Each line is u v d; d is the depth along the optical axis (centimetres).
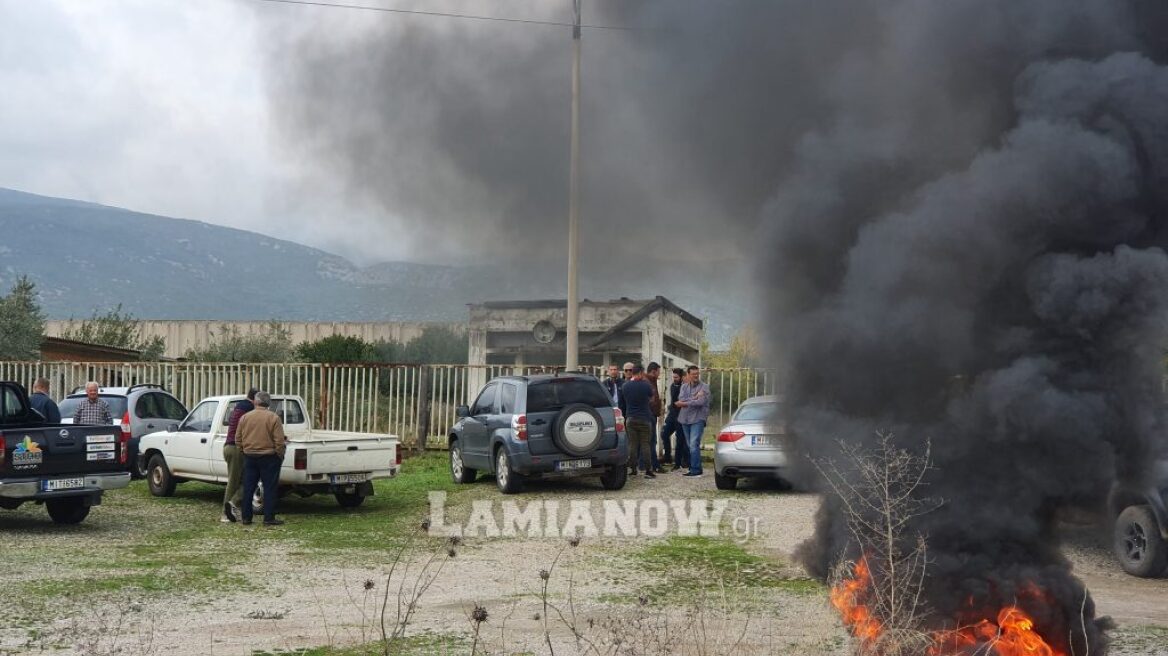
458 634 729
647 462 1723
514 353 2669
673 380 1841
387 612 802
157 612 797
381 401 2095
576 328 1738
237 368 2133
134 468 1838
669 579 931
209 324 4578
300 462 1383
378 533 1223
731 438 1525
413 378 2095
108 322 3434
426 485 1661
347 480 1416
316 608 815
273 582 921
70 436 1245
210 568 988
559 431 1511
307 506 1474
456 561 1031
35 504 1488
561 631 736
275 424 1293
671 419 1834
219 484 1509
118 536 1197
